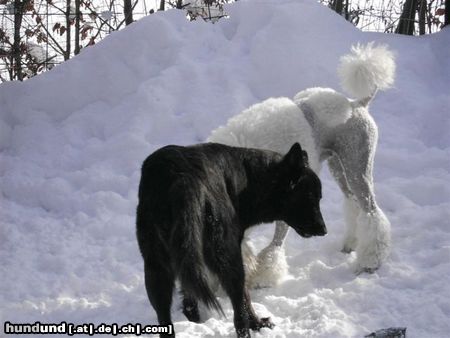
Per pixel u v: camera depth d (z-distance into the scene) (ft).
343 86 17.17
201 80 25.39
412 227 18.17
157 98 24.62
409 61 26.96
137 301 14.92
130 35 27.30
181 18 28.63
